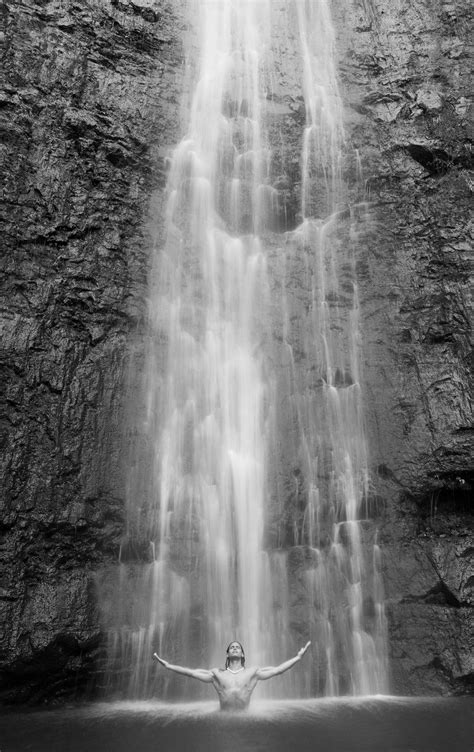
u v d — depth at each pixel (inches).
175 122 575.8
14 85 504.1
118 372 470.3
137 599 419.5
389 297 520.4
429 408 476.1
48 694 389.1
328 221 560.1
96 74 550.9
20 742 290.7
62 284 471.5
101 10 578.9
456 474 460.4
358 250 542.3
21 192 477.7
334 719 323.3
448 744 274.2
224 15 641.6
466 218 524.4
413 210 541.6
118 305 489.1
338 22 643.5
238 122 594.2
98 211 507.8
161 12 613.6
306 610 431.5
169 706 372.5
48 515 415.2
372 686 418.0
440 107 575.8
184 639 417.1
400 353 499.8
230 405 493.4
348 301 528.4
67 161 506.9
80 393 450.0
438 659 414.0
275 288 530.9
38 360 442.3
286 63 629.0
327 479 474.6
